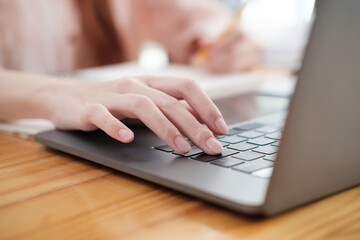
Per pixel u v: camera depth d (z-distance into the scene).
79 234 0.26
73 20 1.42
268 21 1.65
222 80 0.79
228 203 0.27
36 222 0.28
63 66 1.42
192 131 0.38
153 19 1.50
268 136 0.43
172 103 0.41
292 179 0.27
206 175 0.31
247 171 0.32
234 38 1.16
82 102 0.49
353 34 0.26
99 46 1.46
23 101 0.58
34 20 1.34
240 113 0.56
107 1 1.44
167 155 0.37
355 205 0.28
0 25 1.28
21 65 1.33
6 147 0.48
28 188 0.34
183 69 1.09
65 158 0.43
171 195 0.32
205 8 1.46
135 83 0.46
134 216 0.28
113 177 0.36
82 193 0.33
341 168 0.30
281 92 0.72
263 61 1.57
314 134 0.27
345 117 0.28
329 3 0.24
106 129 0.41
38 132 0.49
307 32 0.24
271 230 0.25
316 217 0.27
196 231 0.26
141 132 0.46
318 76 0.25
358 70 0.27
